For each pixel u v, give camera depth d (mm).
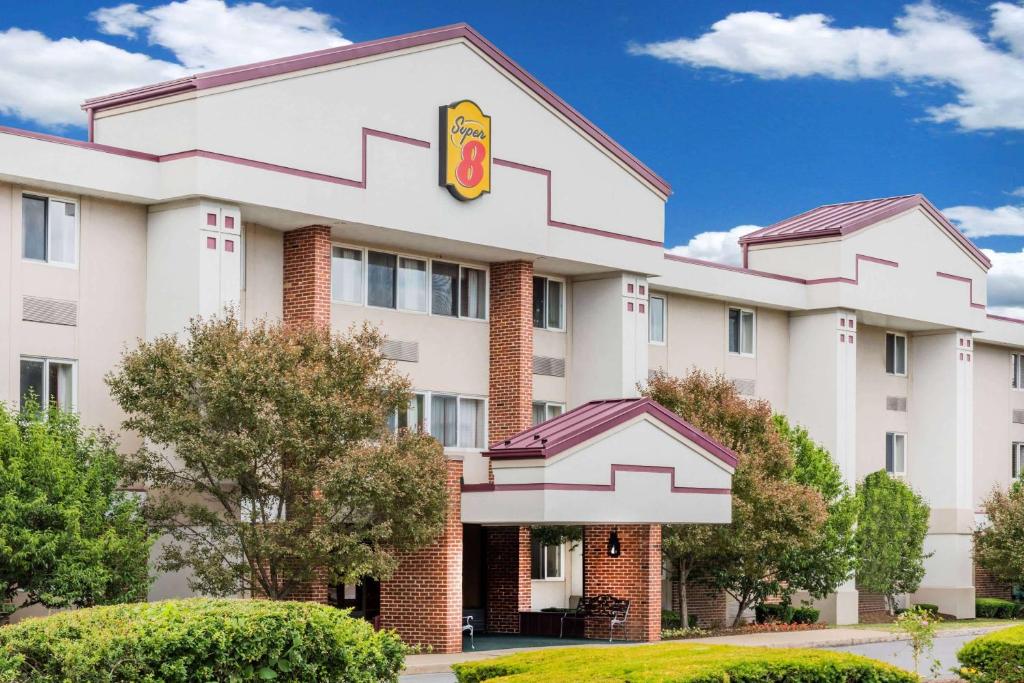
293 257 32344
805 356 47125
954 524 51594
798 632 39812
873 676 17766
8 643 13484
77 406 28047
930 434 52469
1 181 27109
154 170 29125
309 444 26359
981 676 21859
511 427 36781
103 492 25531
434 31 33594
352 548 26938
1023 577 49531
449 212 33781
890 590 46969
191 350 27000
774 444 37406
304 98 30750
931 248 50719
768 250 48219
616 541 36688
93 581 23688
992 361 58094
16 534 23047
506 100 35438
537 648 32594
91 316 28453
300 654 14188
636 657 17406
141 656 13328
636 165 38938
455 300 36625
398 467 27016
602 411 32719
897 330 52625
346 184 31516
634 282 39094
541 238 36156
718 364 44781
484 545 37844
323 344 27859
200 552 27406
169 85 29062
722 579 39125
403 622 31609
